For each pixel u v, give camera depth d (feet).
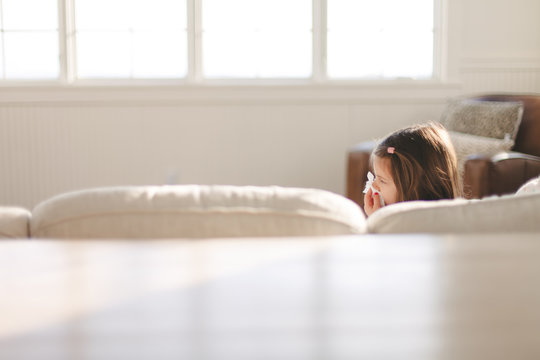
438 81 16.42
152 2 16.35
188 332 1.31
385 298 1.57
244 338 1.28
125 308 1.49
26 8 16.16
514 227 3.20
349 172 13.26
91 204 3.13
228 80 16.39
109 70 16.40
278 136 16.26
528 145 13.64
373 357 1.17
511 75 16.67
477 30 16.56
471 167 11.55
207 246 2.22
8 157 15.88
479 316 1.42
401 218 3.21
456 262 1.97
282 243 2.28
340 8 16.65
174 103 15.97
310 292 1.63
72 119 15.88
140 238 3.11
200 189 3.25
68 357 1.17
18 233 3.13
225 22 16.52
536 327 1.33
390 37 16.76
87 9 16.26
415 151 4.83
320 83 16.22
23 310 1.47
